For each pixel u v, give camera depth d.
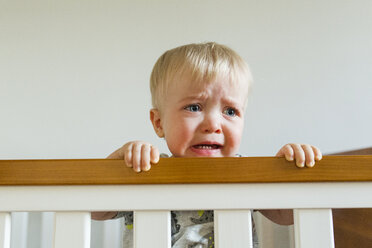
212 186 0.49
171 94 0.87
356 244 0.91
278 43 1.42
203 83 0.84
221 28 1.43
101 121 1.38
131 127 1.38
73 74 1.41
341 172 0.49
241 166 0.49
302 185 0.49
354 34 1.43
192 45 0.94
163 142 1.37
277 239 1.24
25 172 0.48
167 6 1.45
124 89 1.40
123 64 1.42
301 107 1.39
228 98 0.85
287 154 0.50
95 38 1.43
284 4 1.45
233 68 0.88
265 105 1.38
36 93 1.39
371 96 1.40
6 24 1.42
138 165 0.49
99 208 0.48
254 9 1.44
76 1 1.44
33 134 1.37
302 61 1.42
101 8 1.44
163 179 0.49
